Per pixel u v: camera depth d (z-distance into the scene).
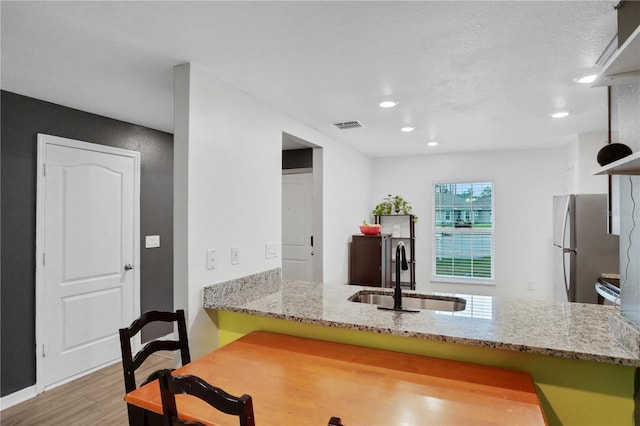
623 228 1.47
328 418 1.19
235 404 0.98
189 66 2.14
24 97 2.69
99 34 1.79
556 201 3.97
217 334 2.32
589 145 3.88
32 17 1.63
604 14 1.61
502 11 1.59
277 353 1.76
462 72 2.27
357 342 1.88
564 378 1.50
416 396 1.33
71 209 2.99
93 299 3.16
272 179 2.96
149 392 1.41
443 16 1.63
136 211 3.52
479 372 1.54
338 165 4.39
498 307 2.09
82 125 3.07
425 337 1.61
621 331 1.45
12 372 2.62
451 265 5.26
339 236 4.43
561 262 3.74
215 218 2.34
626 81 1.35
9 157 2.61
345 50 1.97
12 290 2.63
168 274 3.84
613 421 1.43
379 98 2.77
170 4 1.53
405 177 5.46
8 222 2.61
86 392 2.80
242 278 2.56
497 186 5.00
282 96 2.72
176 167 2.17
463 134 3.98
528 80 2.39
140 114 3.18
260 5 1.54
